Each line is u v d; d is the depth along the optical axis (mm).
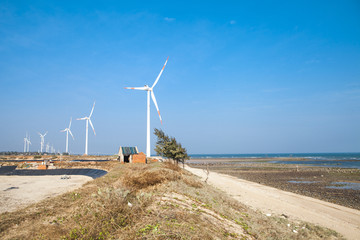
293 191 37062
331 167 86438
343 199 31297
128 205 11891
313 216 22219
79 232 9773
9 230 12016
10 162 71938
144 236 8828
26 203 22656
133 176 21078
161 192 15289
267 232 13531
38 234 10602
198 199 15656
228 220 13336
